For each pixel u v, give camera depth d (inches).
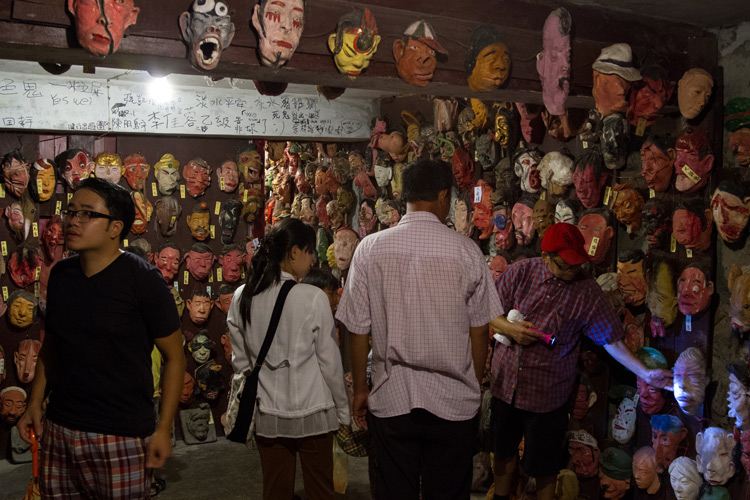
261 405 94.6
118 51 76.0
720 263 113.0
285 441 94.7
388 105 195.0
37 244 185.3
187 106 181.0
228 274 205.3
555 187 131.3
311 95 192.1
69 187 188.5
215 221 208.2
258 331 95.0
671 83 109.8
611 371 128.3
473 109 147.9
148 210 196.7
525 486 131.6
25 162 179.8
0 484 163.6
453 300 83.1
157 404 167.6
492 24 100.6
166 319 76.3
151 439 75.8
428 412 83.7
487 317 87.4
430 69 93.2
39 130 173.0
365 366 88.4
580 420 131.6
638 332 120.9
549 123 127.3
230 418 95.7
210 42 78.2
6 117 163.6
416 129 175.3
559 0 104.4
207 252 201.6
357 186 209.3
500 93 104.7
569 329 110.7
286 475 95.7
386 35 92.9
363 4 91.2
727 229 105.5
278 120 189.5
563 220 128.0
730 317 107.9
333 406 96.7
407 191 86.9
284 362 93.9
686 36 115.9
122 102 175.5
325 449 95.7
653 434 119.5
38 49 73.1
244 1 82.7
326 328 94.3
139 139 197.0
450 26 97.3
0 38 69.3
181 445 191.8
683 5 104.0
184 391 196.4
